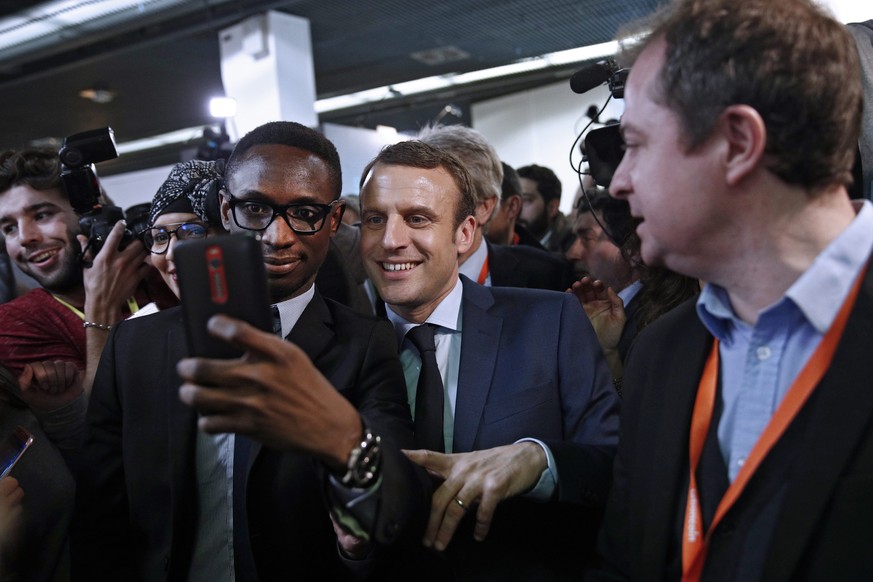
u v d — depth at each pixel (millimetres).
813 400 734
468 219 1417
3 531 1087
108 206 1794
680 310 972
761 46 691
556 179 3939
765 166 713
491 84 7297
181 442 1175
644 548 872
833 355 725
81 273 1850
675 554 854
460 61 6500
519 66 6695
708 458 842
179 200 1537
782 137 692
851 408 704
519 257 2316
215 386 736
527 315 1393
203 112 7785
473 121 8008
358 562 1183
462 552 1261
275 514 1153
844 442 698
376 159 1385
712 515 814
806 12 713
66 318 1800
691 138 728
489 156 2023
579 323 1386
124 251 1717
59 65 6012
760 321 777
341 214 1314
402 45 6000
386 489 918
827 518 695
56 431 1525
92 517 1243
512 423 1281
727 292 847
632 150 814
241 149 1227
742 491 767
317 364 1214
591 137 1382
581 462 1166
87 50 5824
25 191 1786
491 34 5754
